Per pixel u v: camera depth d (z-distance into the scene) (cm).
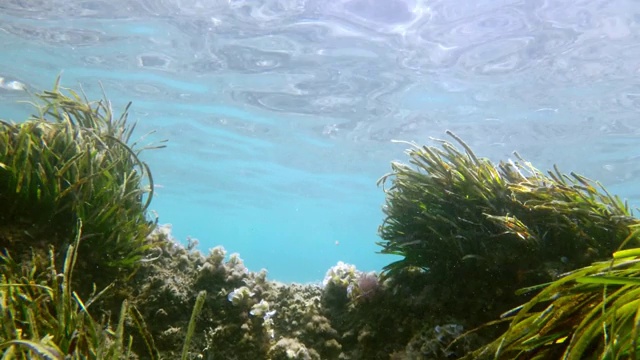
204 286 453
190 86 1755
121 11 1250
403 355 380
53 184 402
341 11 1166
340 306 467
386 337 419
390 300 439
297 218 5791
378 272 482
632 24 1082
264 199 4381
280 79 1617
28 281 309
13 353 229
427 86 1552
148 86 1791
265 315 425
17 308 286
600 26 1111
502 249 399
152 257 475
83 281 393
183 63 1555
